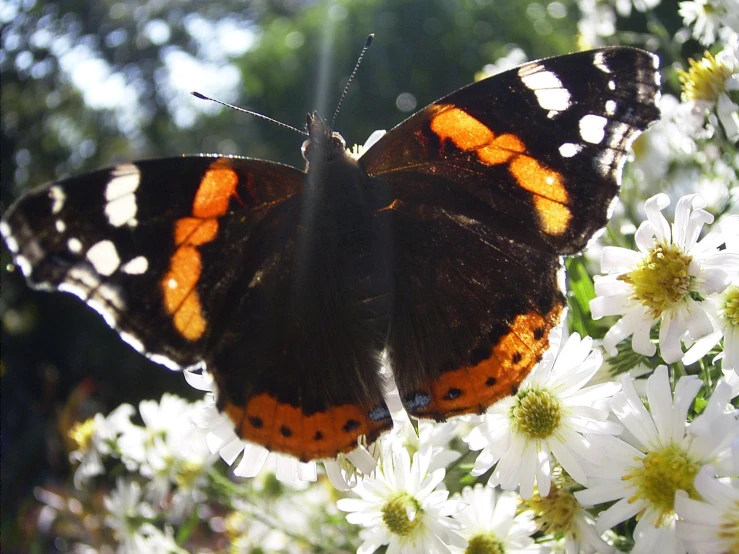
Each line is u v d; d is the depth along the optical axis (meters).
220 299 0.09
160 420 0.13
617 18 0.14
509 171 0.09
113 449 0.13
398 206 0.09
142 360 0.41
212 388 0.09
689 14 0.10
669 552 0.07
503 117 0.08
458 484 0.09
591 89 0.08
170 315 0.08
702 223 0.08
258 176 0.09
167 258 0.08
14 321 0.42
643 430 0.08
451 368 0.09
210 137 0.63
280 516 0.12
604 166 0.08
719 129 0.10
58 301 0.43
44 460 0.31
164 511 0.13
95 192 0.08
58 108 0.52
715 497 0.07
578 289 0.09
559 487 0.08
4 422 0.35
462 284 0.09
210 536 0.16
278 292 0.09
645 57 0.08
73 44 0.52
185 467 0.12
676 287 0.08
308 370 0.09
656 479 0.07
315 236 0.09
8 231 0.08
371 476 0.09
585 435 0.08
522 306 0.08
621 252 0.08
